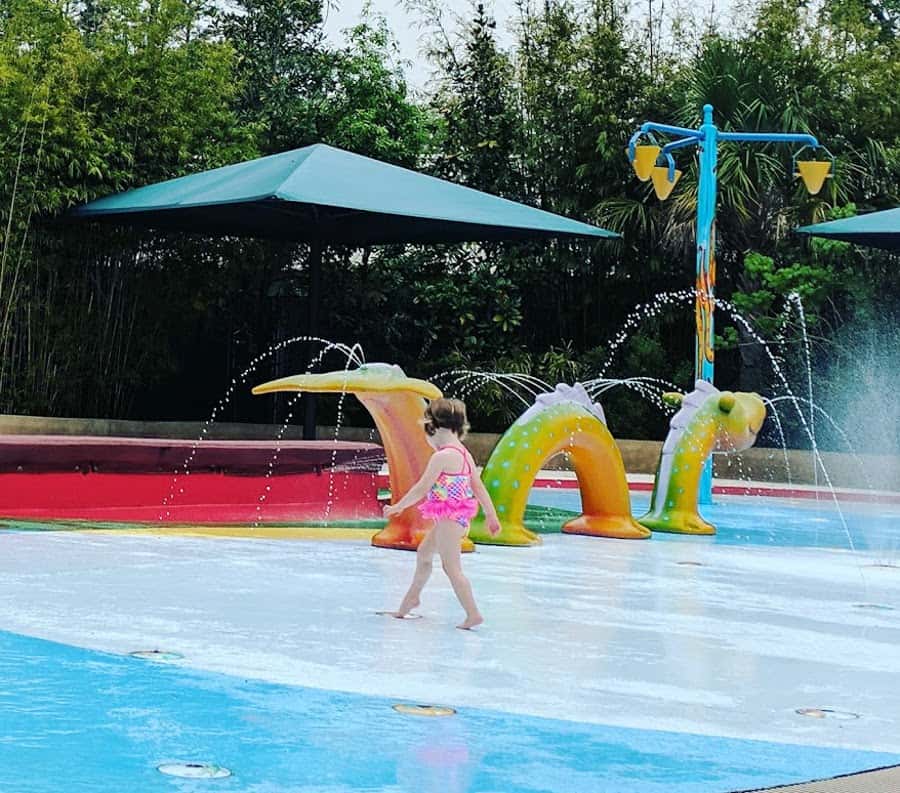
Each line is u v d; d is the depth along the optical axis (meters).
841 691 5.40
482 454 20.30
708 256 15.87
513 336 22.23
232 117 20.77
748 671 5.72
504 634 6.33
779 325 20.28
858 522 14.90
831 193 20.88
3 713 4.34
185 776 3.73
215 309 21.08
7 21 18.81
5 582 7.34
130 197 16.98
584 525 12.01
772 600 8.12
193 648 5.60
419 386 9.86
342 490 12.72
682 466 12.84
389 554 9.65
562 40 22.17
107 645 5.58
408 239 18.52
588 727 4.55
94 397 19.45
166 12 19.16
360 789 3.70
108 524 10.96
